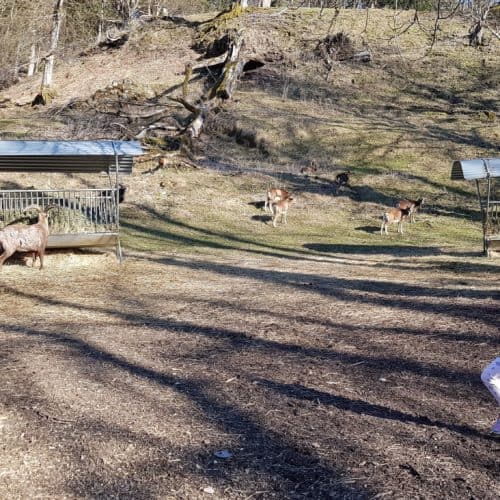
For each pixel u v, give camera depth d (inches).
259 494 138.9
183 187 833.5
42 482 144.1
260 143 992.9
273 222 737.6
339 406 196.2
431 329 297.3
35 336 293.3
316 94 1193.4
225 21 1457.9
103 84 1306.6
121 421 181.9
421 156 965.2
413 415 187.9
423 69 1302.9
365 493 138.9
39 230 461.1
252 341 283.6
